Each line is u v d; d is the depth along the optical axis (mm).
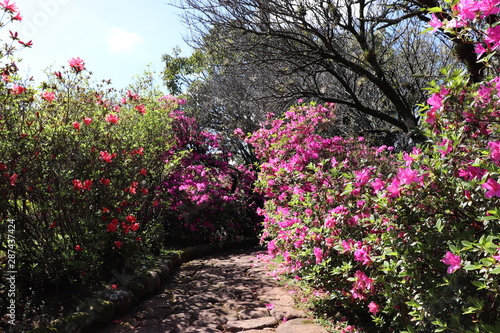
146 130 6695
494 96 2609
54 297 4352
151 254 6762
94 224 5238
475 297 2275
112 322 4363
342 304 4156
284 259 5445
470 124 2760
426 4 6707
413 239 2787
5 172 4059
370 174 3943
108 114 5605
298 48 9984
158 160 7203
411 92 10484
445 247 2672
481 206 2543
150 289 5539
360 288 3539
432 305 2539
